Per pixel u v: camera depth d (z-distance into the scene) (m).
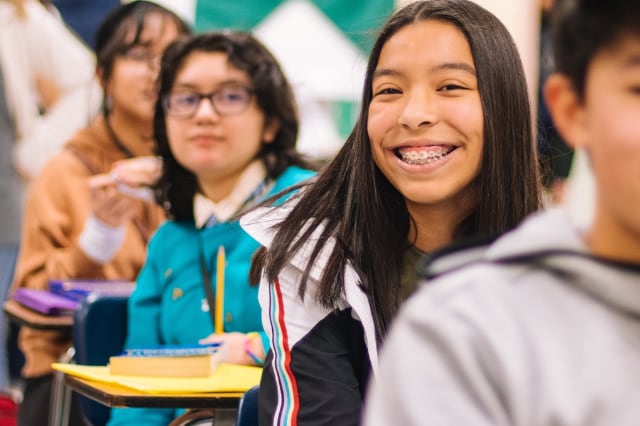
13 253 4.58
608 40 0.78
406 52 1.75
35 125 4.70
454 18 1.76
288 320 1.80
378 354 1.76
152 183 2.97
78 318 2.95
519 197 1.79
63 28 4.80
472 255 0.88
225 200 2.82
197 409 2.29
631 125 0.77
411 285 1.82
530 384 0.77
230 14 4.80
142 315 2.84
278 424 1.77
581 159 3.91
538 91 4.34
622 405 0.76
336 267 1.78
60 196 3.76
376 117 1.77
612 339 0.78
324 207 1.86
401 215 1.83
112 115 3.83
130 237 3.68
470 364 0.78
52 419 3.16
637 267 0.78
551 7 0.88
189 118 2.82
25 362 3.71
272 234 1.88
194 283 2.78
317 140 4.70
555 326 0.79
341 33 4.75
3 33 4.66
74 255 3.53
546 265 0.81
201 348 2.41
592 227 0.83
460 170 1.75
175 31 3.85
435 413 0.78
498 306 0.79
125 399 2.13
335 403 1.75
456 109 1.74
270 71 2.86
